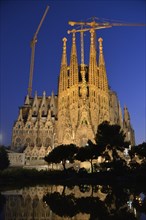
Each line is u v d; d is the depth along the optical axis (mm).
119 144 75750
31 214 19000
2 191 39812
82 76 156875
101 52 170875
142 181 54250
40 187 49062
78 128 140125
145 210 19969
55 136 146500
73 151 80812
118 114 169375
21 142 145500
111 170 67625
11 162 124625
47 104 170375
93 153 75125
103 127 78188
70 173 76125
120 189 39500
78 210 20250
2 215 18688
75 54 162500
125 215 17844
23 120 154125
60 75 163875
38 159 134875
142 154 77438
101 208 21094
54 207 22062
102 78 161250
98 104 151000
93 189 41500
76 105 147750
